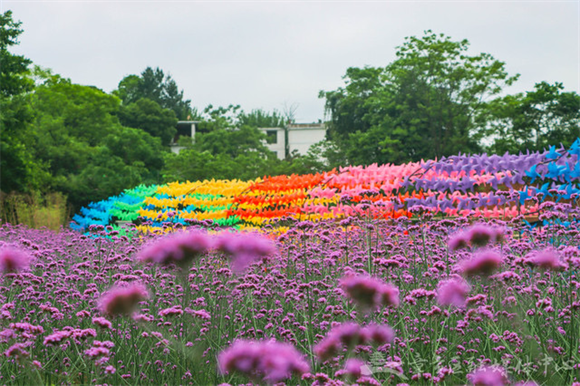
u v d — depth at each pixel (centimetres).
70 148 4125
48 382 310
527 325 356
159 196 1370
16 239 805
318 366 281
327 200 994
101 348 267
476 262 252
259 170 4372
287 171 4406
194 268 469
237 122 8350
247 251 201
